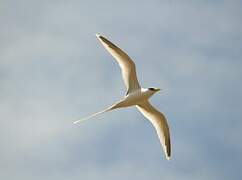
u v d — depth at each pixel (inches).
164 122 1019.9
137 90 968.3
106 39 965.2
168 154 1018.7
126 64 964.6
